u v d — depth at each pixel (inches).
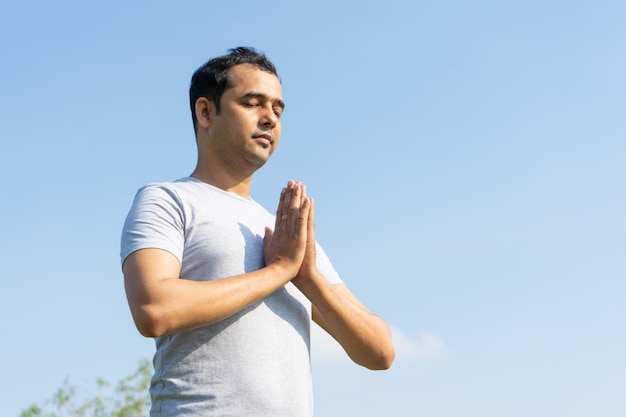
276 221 107.2
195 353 98.2
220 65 113.6
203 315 95.1
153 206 104.1
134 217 103.9
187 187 108.4
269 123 112.3
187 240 103.4
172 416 96.5
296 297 107.5
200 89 114.9
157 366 101.7
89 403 567.5
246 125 110.6
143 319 94.0
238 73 112.5
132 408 569.9
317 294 107.3
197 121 115.7
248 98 111.5
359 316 111.0
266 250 106.4
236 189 113.5
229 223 106.0
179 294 95.0
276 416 96.9
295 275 104.3
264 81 112.8
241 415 95.5
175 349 99.4
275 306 103.4
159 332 94.0
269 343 100.3
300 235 105.2
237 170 112.8
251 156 111.2
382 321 116.6
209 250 102.9
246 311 100.3
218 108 112.3
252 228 108.2
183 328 95.1
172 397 98.0
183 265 102.7
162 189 107.1
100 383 571.8
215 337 98.4
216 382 96.8
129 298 97.7
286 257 104.4
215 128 112.3
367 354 112.4
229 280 98.0
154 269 97.9
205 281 98.6
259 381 97.3
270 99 112.9
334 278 119.8
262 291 99.4
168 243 101.0
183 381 97.7
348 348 113.0
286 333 102.7
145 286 96.0
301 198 107.3
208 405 95.7
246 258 104.3
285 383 99.3
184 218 104.1
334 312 108.6
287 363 101.0
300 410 99.3
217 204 107.7
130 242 101.7
